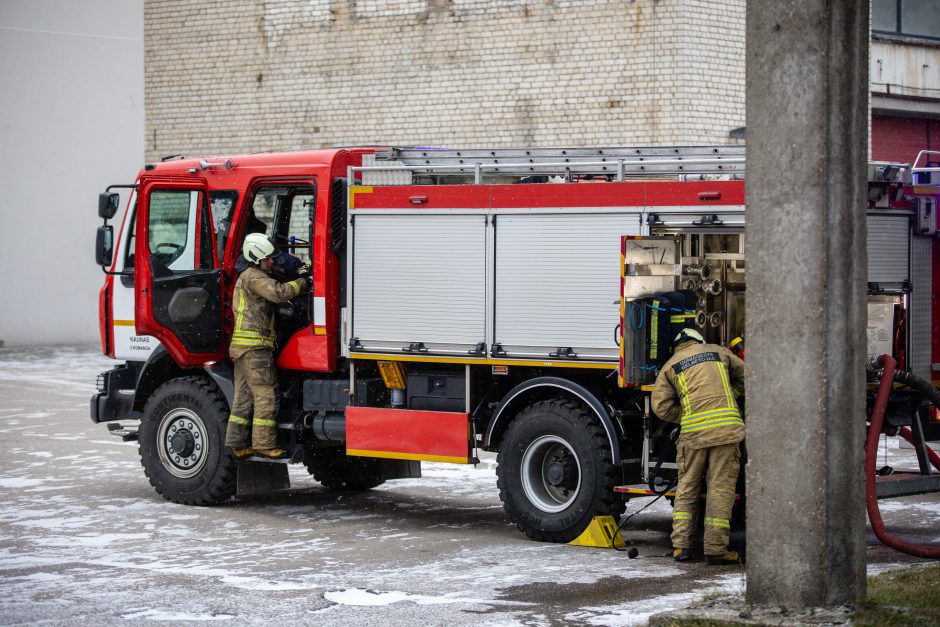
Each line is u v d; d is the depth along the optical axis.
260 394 11.45
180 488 11.97
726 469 9.09
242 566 9.16
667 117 19.86
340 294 11.38
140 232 11.57
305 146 23.56
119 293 12.75
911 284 10.23
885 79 23.97
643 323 9.53
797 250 7.05
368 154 11.38
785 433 7.10
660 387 9.31
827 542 7.04
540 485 10.25
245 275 11.38
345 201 11.31
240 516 11.42
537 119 21.11
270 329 11.51
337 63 23.14
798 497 7.06
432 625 7.34
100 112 32.00
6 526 10.84
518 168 10.72
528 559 9.41
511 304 10.27
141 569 9.05
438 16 22.03
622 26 20.22
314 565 9.20
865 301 7.17
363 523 11.09
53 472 13.85
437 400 10.85
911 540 9.86
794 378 7.07
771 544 7.15
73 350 29.98
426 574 8.85
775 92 7.08
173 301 11.66
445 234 10.60
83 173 31.86
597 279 9.91
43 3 31.09
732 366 9.39
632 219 9.77
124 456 15.02
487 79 21.58
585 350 9.94
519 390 10.23
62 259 31.72
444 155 11.12
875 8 23.91
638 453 10.09
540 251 10.14
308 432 11.88
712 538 9.07
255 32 23.98
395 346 10.87
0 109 30.67
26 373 24.94
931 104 24.55
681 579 8.64
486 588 8.36
